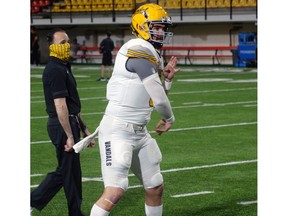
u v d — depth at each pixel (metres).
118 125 10.59
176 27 61.31
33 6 65.44
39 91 37.94
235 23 58.03
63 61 12.19
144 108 10.66
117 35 64.19
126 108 10.59
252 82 41.75
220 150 19.92
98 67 59.72
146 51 10.45
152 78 10.38
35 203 12.21
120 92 10.61
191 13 58.44
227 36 58.94
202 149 20.09
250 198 14.47
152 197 11.10
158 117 27.11
